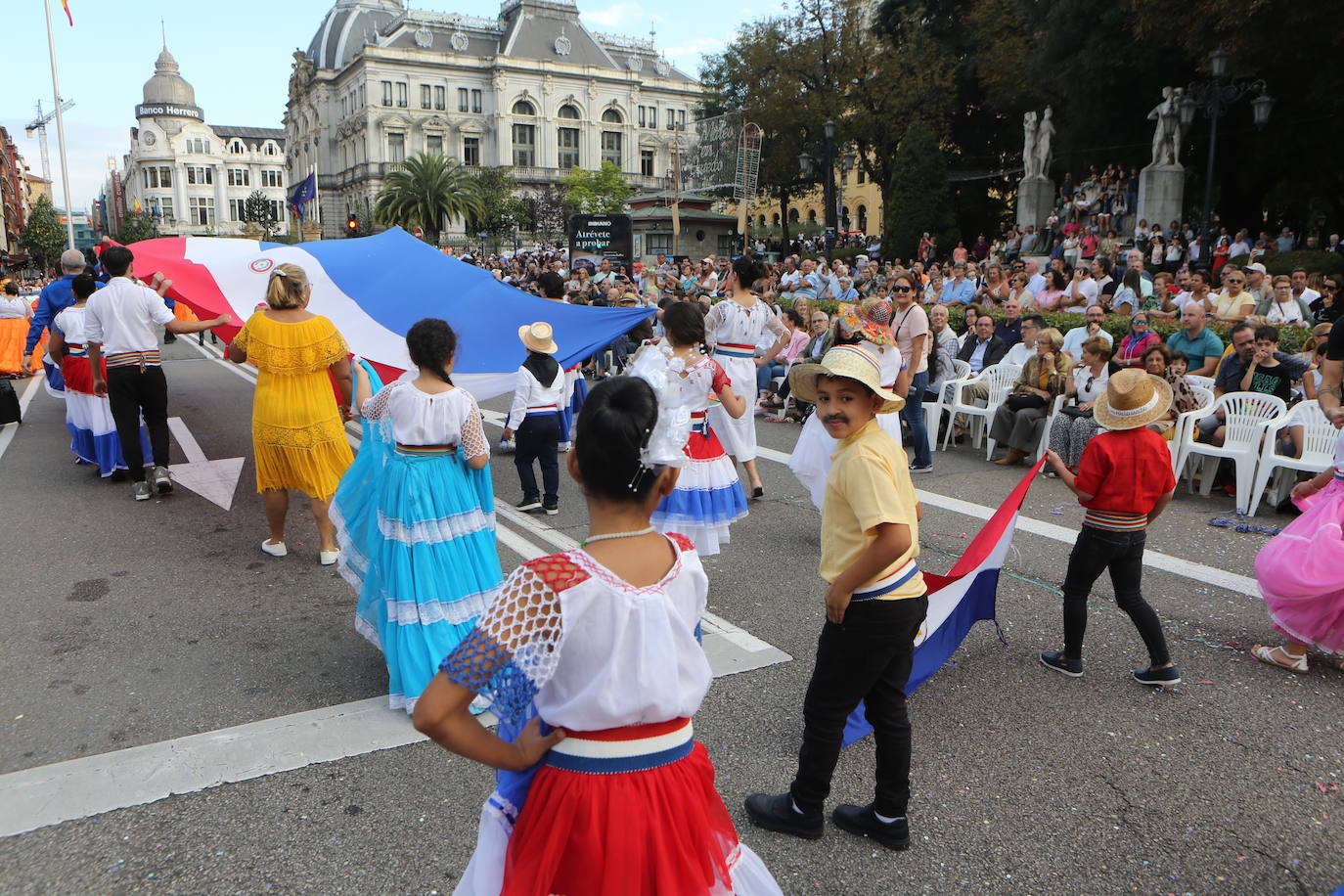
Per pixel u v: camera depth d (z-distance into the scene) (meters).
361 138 88.94
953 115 35.72
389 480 3.91
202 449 9.15
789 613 5.01
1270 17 17.67
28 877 2.84
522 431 6.91
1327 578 4.11
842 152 37.09
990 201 37.69
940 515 6.99
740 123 28.48
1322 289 10.96
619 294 14.75
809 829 3.06
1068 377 8.64
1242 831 3.13
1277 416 7.24
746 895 2.00
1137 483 3.97
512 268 29.67
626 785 1.76
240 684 4.18
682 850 1.79
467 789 3.33
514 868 1.77
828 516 2.99
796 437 10.10
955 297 14.51
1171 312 11.38
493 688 1.71
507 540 6.37
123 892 2.79
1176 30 20.42
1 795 3.27
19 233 96.12
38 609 5.06
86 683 4.18
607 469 1.76
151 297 7.09
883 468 2.76
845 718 2.96
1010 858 2.98
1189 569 5.71
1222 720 3.88
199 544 6.23
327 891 2.79
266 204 96.56
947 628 4.08
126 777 3.39
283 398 5.45
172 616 4.98
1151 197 22.27
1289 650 4.37
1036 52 26.39
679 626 1.83
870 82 34.53
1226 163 26.11
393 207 69.44
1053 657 4.34
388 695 4.06
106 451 7.89
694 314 5.26
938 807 3.26
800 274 18.53
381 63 85.12
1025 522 6.77
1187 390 7.79
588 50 92.88
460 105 88.81
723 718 3.85
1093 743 3.69
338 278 7.79
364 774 3.43
